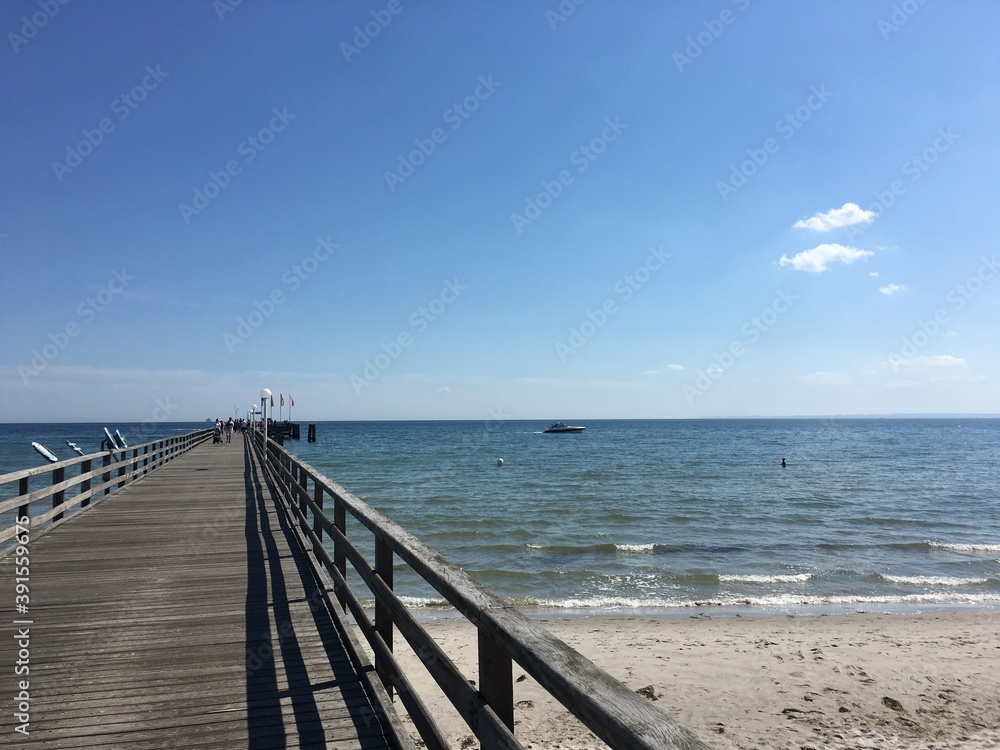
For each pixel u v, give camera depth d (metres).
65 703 3.29
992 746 5.87
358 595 10.67
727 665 7.78
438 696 6.77
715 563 13.87
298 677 3.65
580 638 8.85
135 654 4.00
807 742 5.91
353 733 2.99
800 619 9.90
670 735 1.04
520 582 12.16
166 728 3.03
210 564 6.45
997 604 11.07
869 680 7.36
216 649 4.10
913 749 5.80
